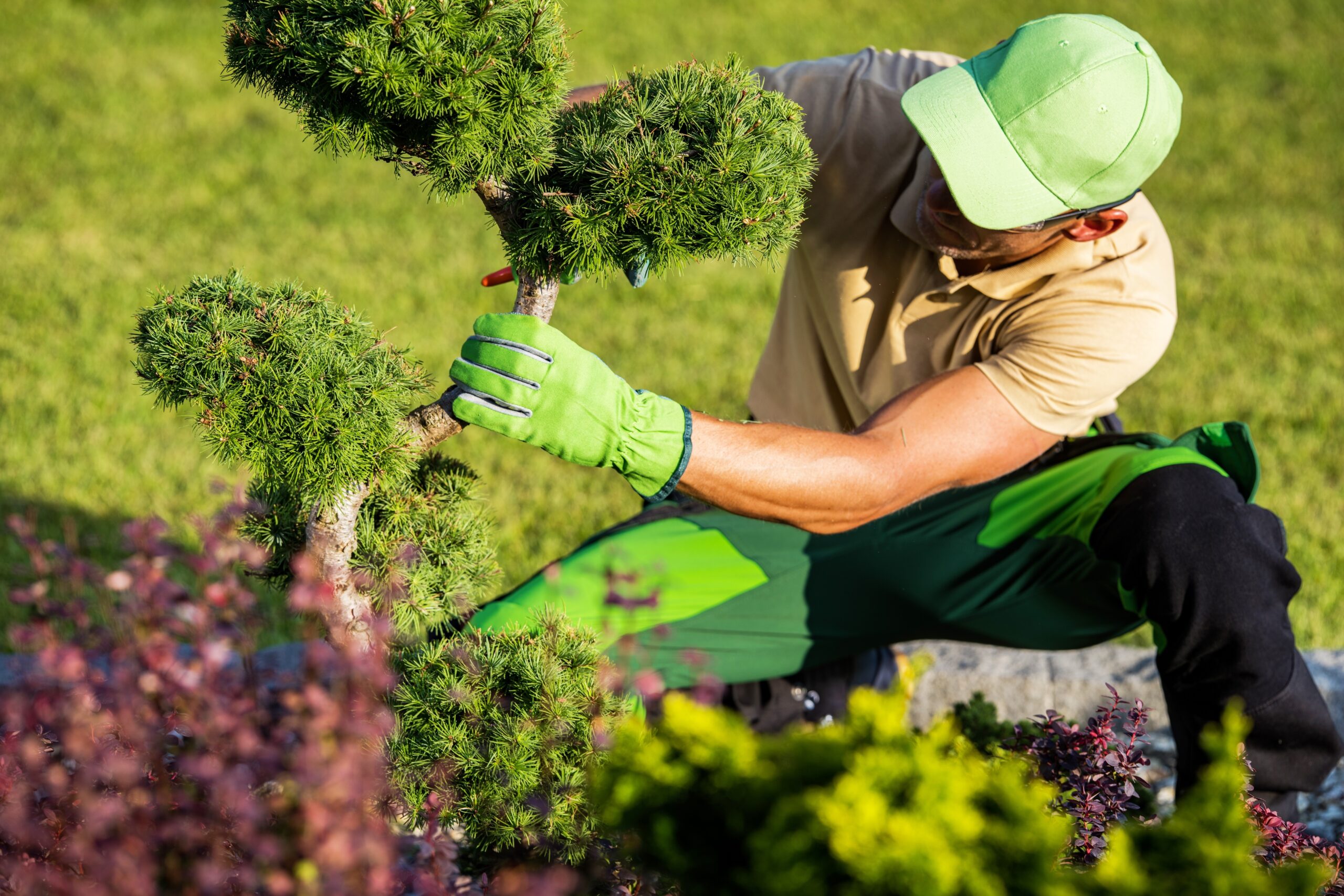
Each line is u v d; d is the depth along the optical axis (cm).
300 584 179
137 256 641
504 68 164
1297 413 489
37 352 526
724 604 256
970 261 235
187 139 807
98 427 462
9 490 411
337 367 168
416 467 193
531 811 189
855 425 279
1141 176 215
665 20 1077
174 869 165
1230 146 820
